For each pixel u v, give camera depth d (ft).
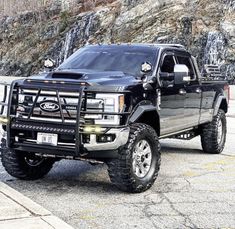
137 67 25.75
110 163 21.48
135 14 141.90
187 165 29.27
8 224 16.55
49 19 169.27
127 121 21.59
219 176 26.37
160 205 20.54
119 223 18.08
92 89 20.88
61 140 21.27
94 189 23.03
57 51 153.38
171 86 26.20
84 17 153.99
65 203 20.58
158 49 26.94
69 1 169.99
